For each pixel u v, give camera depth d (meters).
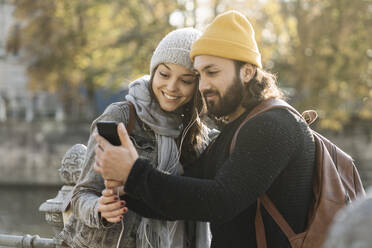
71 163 2.99
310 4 25.66
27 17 29.39
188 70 2.38
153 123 2.42
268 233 2.06
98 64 26.59
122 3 25.98
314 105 25.44
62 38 28.02
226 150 2.14
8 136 32.78
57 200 2.99
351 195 2.16
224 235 2.17
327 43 24.94
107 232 2.32
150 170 1.95
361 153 30.73
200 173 2.42
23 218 21.67
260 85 2.17
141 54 24.91
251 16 23.88
